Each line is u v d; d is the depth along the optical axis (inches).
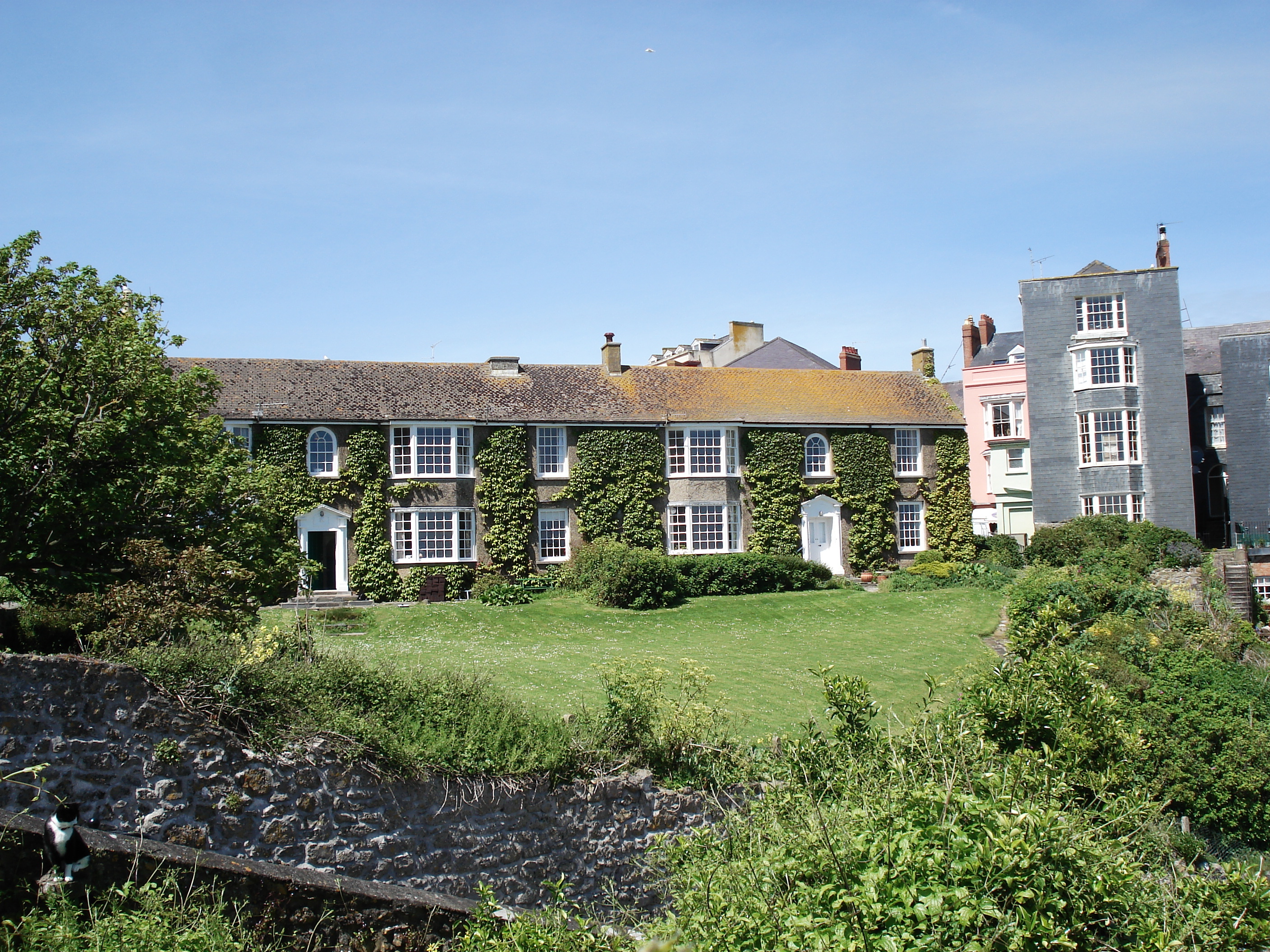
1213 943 312.8
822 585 1505.9
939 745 416.8
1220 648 1039.6
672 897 456.1
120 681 413.7
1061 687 473.4
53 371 803.4
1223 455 1899.6
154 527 791.1
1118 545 1461.6
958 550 1683.1
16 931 298.0
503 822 492.4
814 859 324.2
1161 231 1793.8
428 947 386.3
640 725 580.4
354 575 1385.3
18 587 770.8
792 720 783.7
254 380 1428.4
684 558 1445.6
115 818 403.2
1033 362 1723.7
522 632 1174.3
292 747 444.1
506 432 1471.5
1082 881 299.0
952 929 278.7
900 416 1676.9
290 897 368.8
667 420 1544.0
